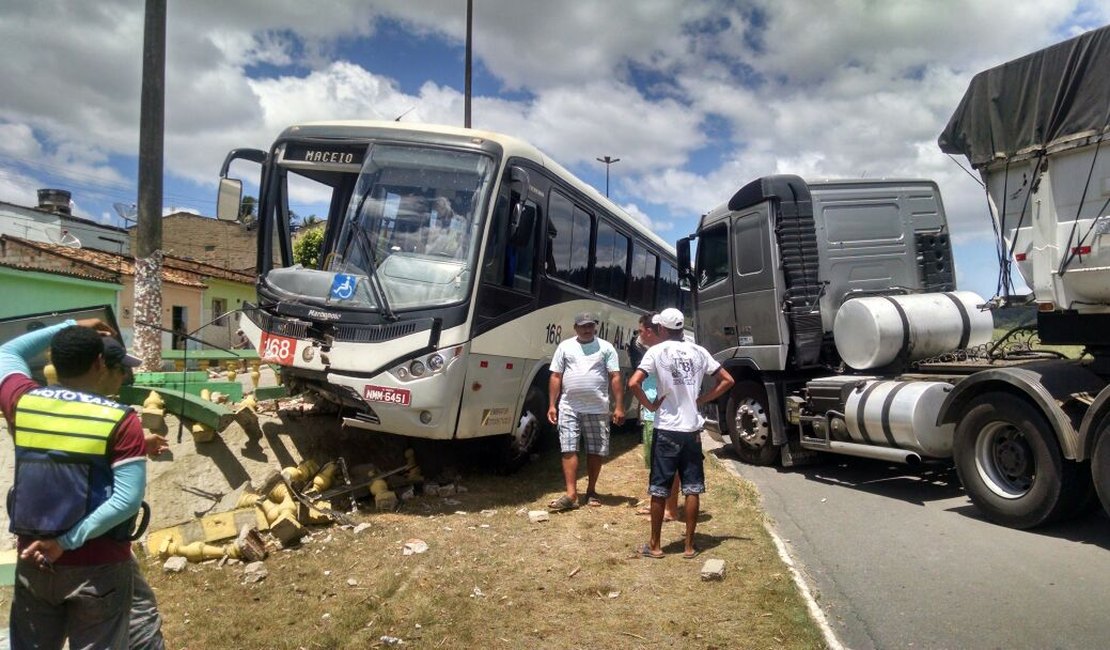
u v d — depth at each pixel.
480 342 7.32
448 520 6.93
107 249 38.09
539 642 4.41
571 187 9.53
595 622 4.65
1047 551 5.66
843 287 9.23
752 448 9.74
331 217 8.28
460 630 4.56
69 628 3.07
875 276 9.31
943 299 8.36
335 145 7.89
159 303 10.91
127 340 26.58
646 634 4.46
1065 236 5.77
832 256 9.23
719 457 10.41
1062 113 5.73
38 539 2.91
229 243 45.81
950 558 5.65
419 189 7.52
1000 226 6.32
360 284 7.16
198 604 5.00
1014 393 6.14
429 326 6.95
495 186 7.50
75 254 27.00
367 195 7.54
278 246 8.09
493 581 5.36
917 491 7.87
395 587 5.24
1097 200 5.55
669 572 5.50
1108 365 5.90
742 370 9.95
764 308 9.31
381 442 8.48
